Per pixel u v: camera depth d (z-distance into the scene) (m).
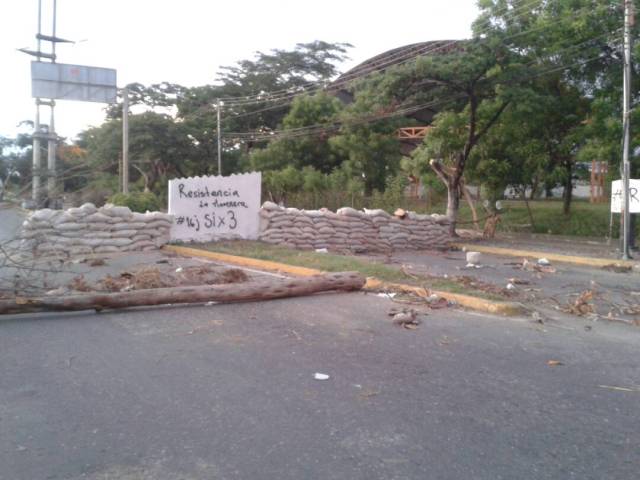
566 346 6.62
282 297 8.78
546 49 19.30
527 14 19.27
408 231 17.67
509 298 9.01
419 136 35.78
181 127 42.03
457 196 21.94
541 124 21.59
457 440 4.13
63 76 25.80
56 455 3.84
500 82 19.19
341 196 26.09
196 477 3.58
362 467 3.72
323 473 3.64
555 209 27.03
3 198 8.91
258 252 13.44
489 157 23.14
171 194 14.80
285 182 32.56
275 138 39.00
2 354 5.90
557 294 9.90
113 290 8.70
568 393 5.10
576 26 18.61
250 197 15.69
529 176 23.73
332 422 4.39
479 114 21.31
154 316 7.57
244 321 7.39
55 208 12.76
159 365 5.64
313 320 7.51
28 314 7.48
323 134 37.09
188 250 13.95
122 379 5.25
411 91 20.11
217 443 4.03
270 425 4.32
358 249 16.55
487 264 14.21
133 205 19.38
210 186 15.21
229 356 5.95
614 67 19.41
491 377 5.47
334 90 41.50
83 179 13.34
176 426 4.29
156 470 3.66
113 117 43.88
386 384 5.21
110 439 4.07
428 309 8.34
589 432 4.31
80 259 12.38
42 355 5.89
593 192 29.05
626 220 15.29
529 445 4.07
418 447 4.01
